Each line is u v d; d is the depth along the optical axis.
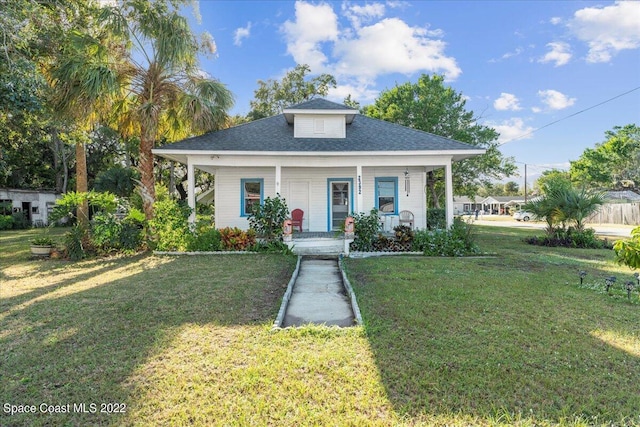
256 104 26.77
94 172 30.80
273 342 3.89
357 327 4.27
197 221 11.47
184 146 11.19
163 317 4.75
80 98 10.09
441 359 3.44
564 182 15.75
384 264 8.71
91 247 10.94
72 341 3.98
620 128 35.59
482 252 10.86
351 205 13.86
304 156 11.38
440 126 21.53
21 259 10.45
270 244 10.76
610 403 2.74
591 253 11.18
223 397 2.84
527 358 3.47
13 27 8.20
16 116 10.21
